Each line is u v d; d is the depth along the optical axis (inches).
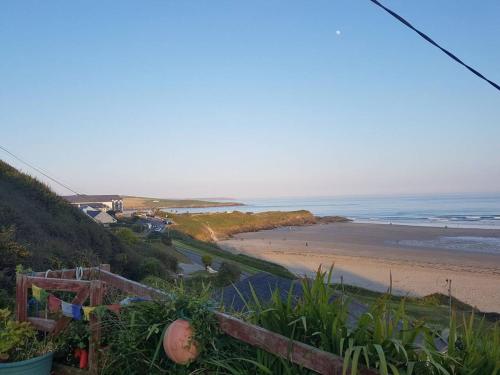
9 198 1008.9
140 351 145.4
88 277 195.8
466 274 1801.2
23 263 622.5
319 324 129.3
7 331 161.5
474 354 112.2
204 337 135.7
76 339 163.5
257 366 130.3
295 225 5497.1
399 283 1652.3
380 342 114.9
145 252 1638.8
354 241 3270.2
